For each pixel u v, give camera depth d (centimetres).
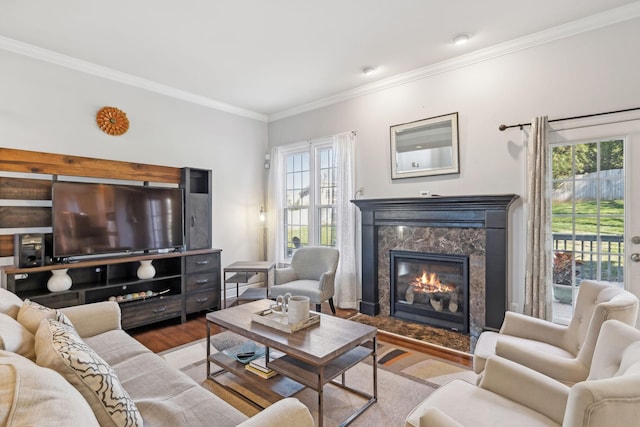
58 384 89
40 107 325
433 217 353
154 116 409
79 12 263
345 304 423
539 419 130
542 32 292
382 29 290
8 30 289
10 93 309
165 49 324
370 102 416
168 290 380
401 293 393
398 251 385
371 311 398
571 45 282
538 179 286
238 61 350
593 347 157
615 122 264
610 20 265
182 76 387
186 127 440
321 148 477
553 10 262
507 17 272
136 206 364
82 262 316
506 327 225
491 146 324
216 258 414
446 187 355
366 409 209
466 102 339
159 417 135
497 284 310
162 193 387
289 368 200
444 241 352
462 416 130
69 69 343
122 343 205
